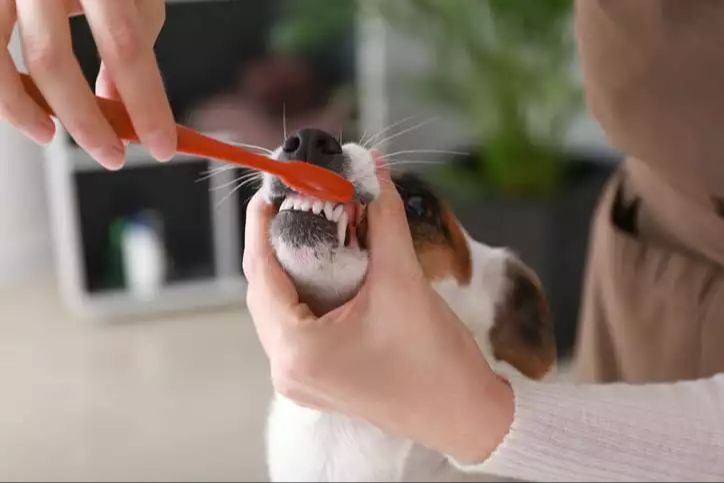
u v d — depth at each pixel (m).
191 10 2.95
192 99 2.96
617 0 1.03
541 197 2.42
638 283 1.20
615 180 1.36
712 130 0.99
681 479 0.83
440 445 0.79
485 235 2.45
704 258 1.13
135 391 2.45
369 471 1.09
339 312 0.74
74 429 2.27
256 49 3.06
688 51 0.98
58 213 2.87
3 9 0.67
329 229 0.85
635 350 1.23
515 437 0.78
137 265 2.92
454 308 1.14
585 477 0.82
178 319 2.87
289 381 0.76
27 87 0.66
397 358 0.74
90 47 2.52
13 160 3.05
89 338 2.74
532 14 2.32
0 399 2.42
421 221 1.10
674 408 0.83
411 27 2.61
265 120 2.93
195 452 2.17
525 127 2.44
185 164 3.01
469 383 0.75
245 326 2.82
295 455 1.12
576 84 2.43
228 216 2.97
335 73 3.19
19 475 2.09
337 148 0.88
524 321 1.22
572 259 2.43
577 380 1.44
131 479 2.07
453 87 2.61
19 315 2.89
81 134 0.64
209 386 2.47
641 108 1.04
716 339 1.11
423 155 3.08
